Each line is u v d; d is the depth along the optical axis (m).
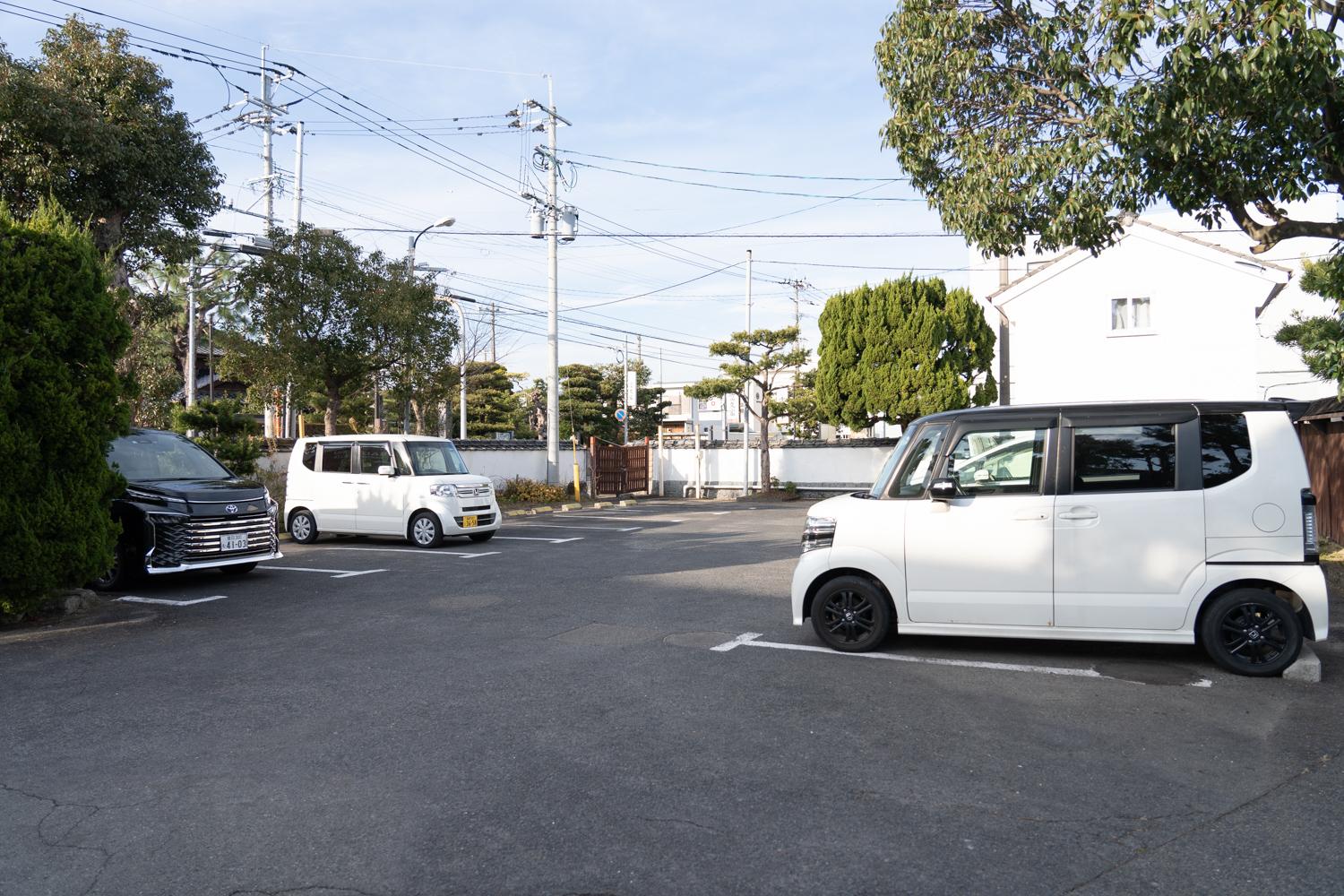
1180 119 6.83
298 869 3.31
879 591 6.55
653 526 17.91
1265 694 5.50
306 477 14.97
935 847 3.46
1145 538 5.96
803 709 5.23
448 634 7.41
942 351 23.73
